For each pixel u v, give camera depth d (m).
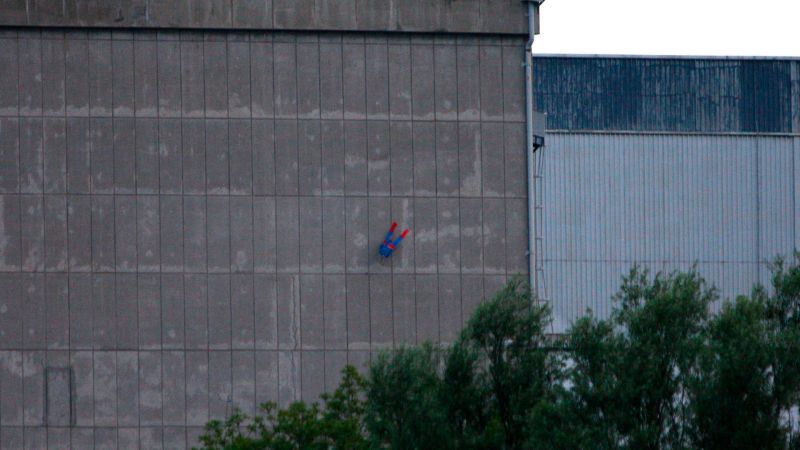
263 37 173.75
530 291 146.50
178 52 173.00
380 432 135.62
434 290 173.25
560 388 131.88
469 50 175.88
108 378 169.62
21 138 171.25
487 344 137.62
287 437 150.50
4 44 171.62
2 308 169.88
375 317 172.25
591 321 135.38
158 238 171.25
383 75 174.62
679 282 135.38
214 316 170.88
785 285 134.88
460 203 174.50
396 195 173.75
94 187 171.25
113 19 172.12
